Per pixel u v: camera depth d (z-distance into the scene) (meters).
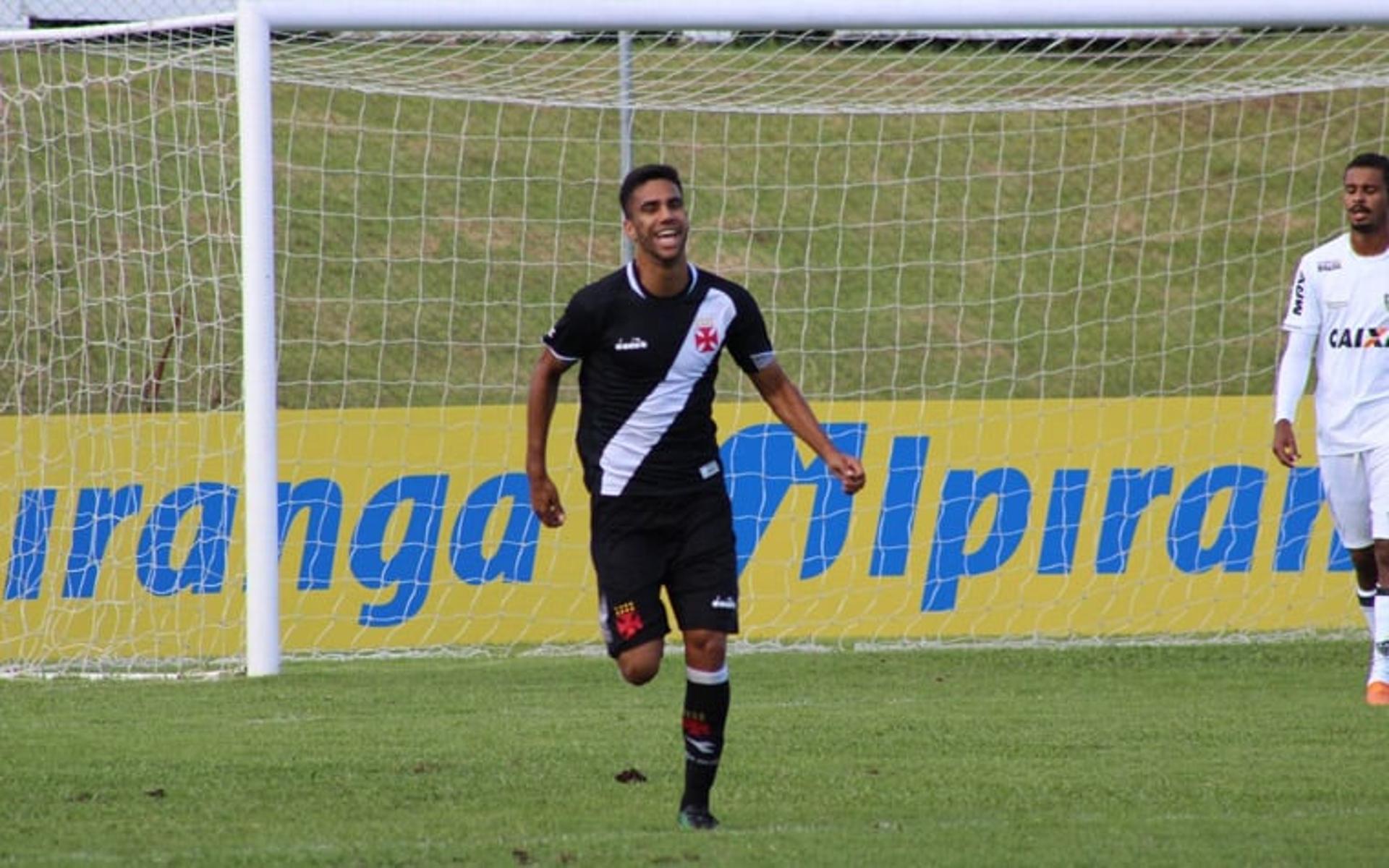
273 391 34.50
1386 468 29.64
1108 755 25.19
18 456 39.88
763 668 35.25
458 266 64.94
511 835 19.50
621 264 66.00
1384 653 29.88
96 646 39.47
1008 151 75.06
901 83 53.97
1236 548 41.84
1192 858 18.28
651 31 36.47
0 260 58.72
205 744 26.22
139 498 40.09
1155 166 75.69
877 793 22.28
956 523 41.53
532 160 68.81
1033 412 42.09
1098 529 41.66
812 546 41.19
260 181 34.09
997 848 18.70
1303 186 75.94
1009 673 34.59
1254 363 69.44
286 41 43.16
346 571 40.34
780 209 69.94
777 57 50.56
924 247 70.44
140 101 64.50
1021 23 36.50
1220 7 36.69
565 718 28.84
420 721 28.56
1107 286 70.69
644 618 19.66
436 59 47.97
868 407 41.84
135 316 59.12
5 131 45.50
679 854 18.34
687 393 19.61
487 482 41.53
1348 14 36.56
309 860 18.25
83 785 22.92
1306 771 23.84
